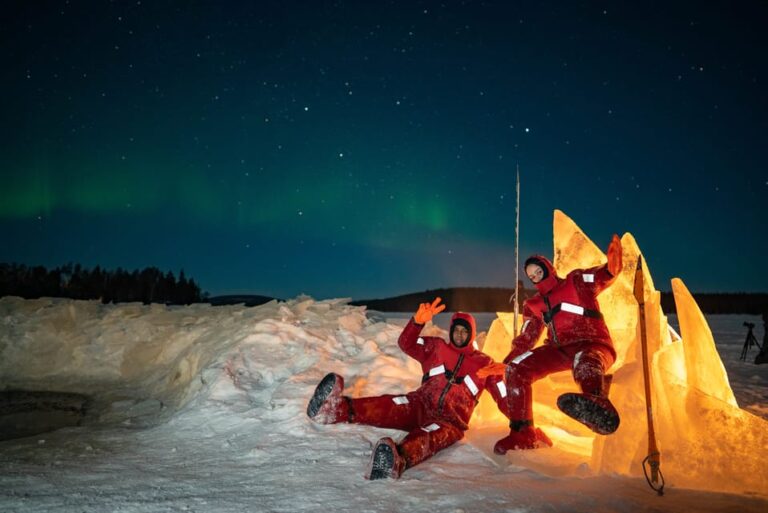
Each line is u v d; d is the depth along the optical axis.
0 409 7.50
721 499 3.55
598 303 4.80
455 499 3.49
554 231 5.69
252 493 3.71
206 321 10.00
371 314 10.94
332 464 4.29
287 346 7.57
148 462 4.62
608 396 4.24
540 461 4.22
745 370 11.34
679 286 4.42
